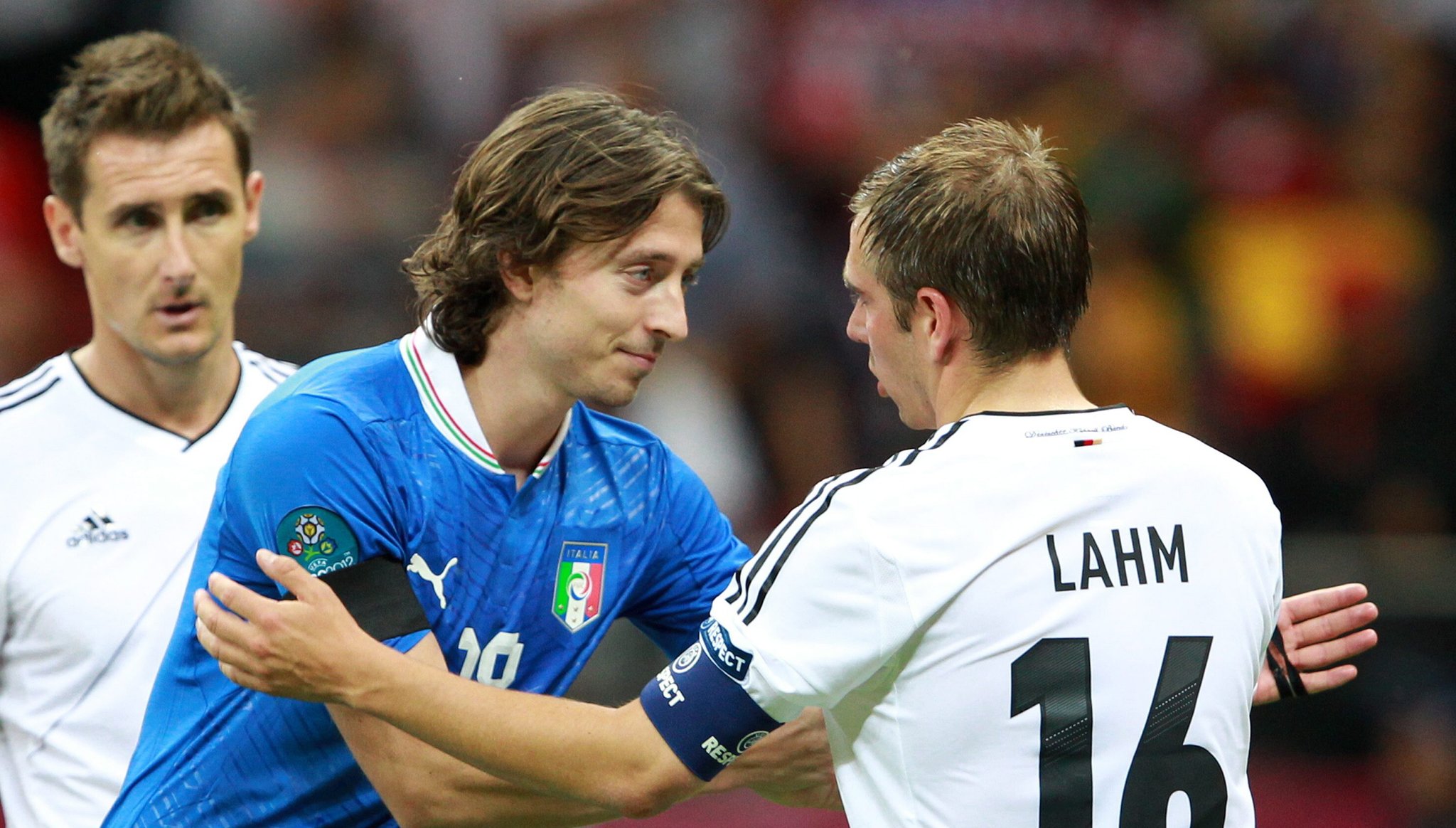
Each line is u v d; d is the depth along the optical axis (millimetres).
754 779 10445
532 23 30234
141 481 11633
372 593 9141
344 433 9219
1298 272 29531
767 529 25203
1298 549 21797
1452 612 21422
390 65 29453
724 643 8336
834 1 31438
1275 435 27969
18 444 11555
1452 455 27297
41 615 11359
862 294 9055
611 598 10398
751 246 27781
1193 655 8211
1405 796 21047
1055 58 31781
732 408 26203
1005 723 8008
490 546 9742
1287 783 21391
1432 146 31703
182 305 11445
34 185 27609
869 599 8016
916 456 8289
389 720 8516
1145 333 28484
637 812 8633
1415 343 28656
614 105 9477
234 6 29141
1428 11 32625
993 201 8336
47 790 11430
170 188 11266
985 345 8516
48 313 26219
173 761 9805
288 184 27438
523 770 8547
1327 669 10469
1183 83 32031
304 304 26312
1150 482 8328
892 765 8305
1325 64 32031
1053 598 8047
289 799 9781
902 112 31078
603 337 9320
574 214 9070
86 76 11430
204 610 8539
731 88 30516
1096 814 7957
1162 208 29938
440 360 9680
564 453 10188
